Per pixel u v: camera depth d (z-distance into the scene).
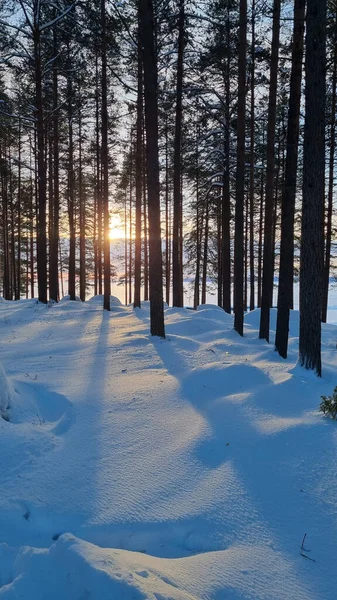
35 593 2.25
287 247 7.34
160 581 2.33
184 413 4.97
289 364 6.70
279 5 8.45
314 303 6.05
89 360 7.65
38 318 13.43
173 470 3.73
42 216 15.73
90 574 2.23
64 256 35.59
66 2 12.91
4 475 3.63
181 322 10.80
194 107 13.95
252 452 3.92
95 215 26.94
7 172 23.58
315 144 5.72
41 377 6.50
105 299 14.95
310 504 3.15
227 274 14.34
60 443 4.30
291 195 7.20
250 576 2.50
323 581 2.46
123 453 4.07
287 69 10.18
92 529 3.00
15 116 14.65
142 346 8.45
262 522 3.00
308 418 4.50
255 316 13.04
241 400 5.12
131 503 3.27
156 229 8.83
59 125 19.00
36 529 3.02
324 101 5.66
